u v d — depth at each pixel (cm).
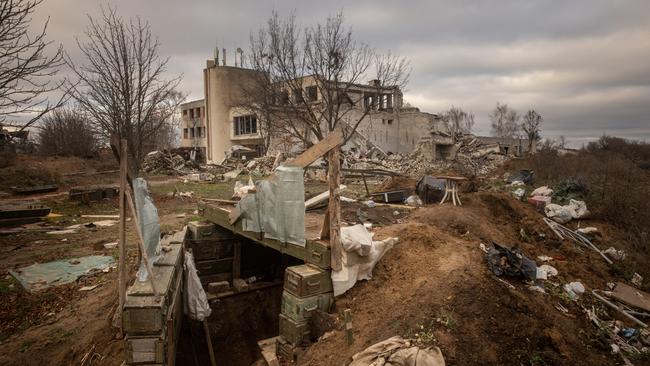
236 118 4103
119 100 1445
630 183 1209
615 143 2712
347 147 3366
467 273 510
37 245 1041
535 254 746
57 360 583
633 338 562
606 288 692
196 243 830
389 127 3881
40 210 1344
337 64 1988
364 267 537
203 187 2150
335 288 519
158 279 529
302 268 529
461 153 3606
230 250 866
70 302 727
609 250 832
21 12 815
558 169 1641
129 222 1321
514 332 450
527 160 2111
